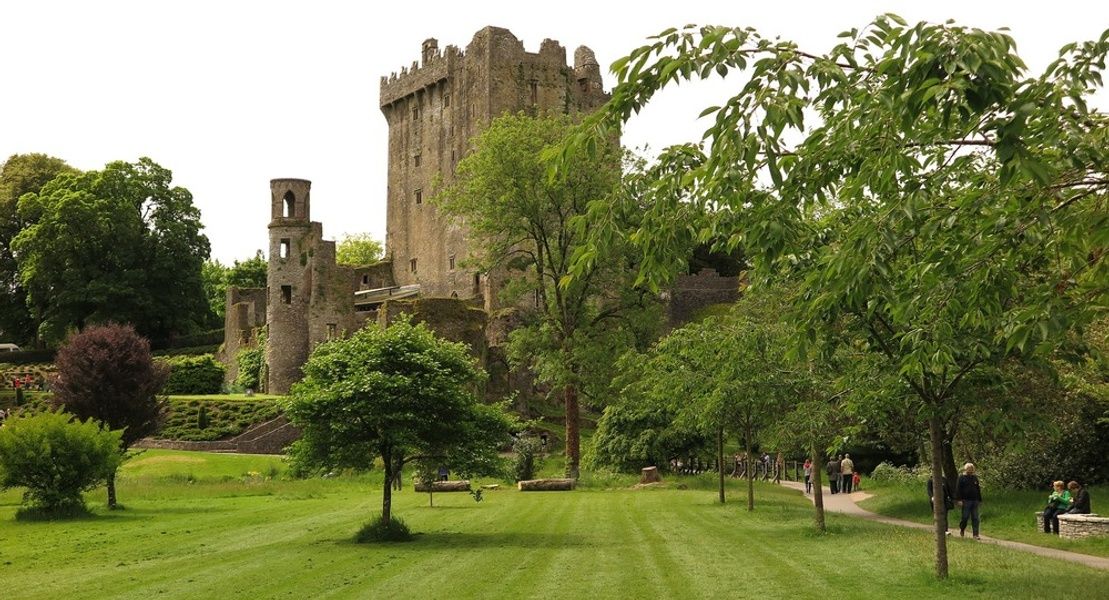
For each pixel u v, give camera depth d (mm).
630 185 12234
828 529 24391
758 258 13102
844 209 16297
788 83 10742
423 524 28281
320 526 28062
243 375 86188
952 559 18047
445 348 25953
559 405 82125
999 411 17625
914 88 10211
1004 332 12508
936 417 16703
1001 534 24812
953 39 9945
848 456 49219
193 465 52562
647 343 51469
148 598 16172
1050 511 24219
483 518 30047
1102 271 12938
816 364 23266
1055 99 10352
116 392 40375
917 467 44594
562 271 50406
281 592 16484
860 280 12008
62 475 32469
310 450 25203
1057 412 28875
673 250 12383
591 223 12555
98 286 91000
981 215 12461
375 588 16672
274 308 83438
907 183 12273
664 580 16750
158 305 96188
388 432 24234
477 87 101250
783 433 26516
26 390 78312
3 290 100312
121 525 29703
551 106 101875
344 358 25531
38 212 97438
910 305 12875
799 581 16297
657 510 31922
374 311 87688
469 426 25438
